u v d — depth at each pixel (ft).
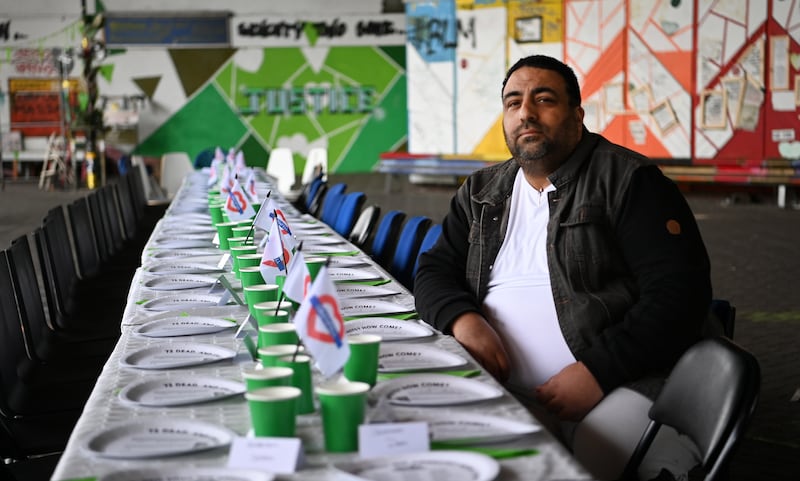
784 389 14.88
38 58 61.87
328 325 5.67
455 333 8.82
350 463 4.90
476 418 5.72
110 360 7.58
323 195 26.07
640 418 7.82
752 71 41.52
